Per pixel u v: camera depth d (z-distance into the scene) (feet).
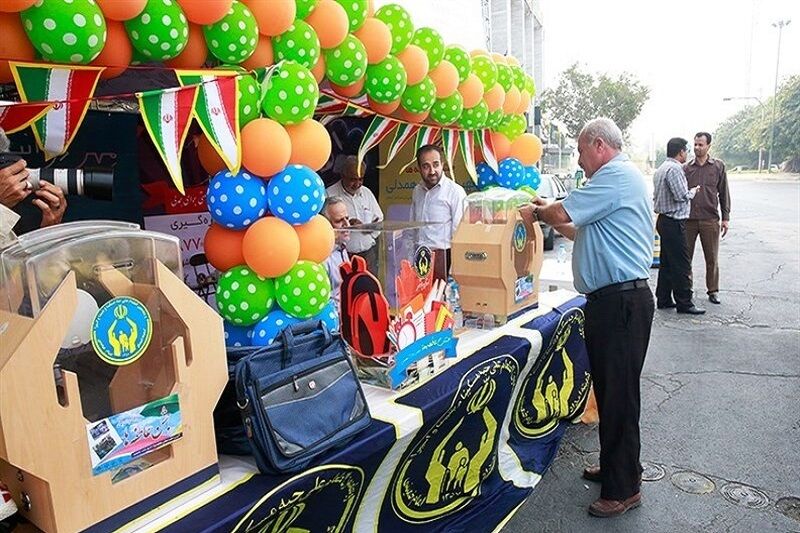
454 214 11.04
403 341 6.50
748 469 9.78
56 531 3.54
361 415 5.26
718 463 9.99
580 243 8.30
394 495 6.28
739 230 44.21
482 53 10.09
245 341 5.87
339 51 6.71
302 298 5.72
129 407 3.97
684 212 19.30
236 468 4.77
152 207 9.61
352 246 6.91
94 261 3.83
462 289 9.00
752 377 13.93
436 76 8.61
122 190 9.17
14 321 3.58
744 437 10.91
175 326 4.25
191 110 5.14
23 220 6.32
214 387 4.43
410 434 5.80
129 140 9.23
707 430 11.22
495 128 11.23
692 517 8.50
